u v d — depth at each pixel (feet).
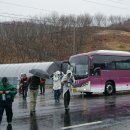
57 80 74.23
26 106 65.16
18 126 41.93
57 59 261.24
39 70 53.36
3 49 271.69
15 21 292.61
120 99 76.02
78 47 284.61
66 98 56.90
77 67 90.99
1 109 42.50
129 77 97.35
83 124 43.04
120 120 45.78
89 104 65.87
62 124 43.16
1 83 42.50
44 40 287.07
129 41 310.86
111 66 93.45
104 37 315.99
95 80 89.97
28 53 267.59
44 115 50.83
